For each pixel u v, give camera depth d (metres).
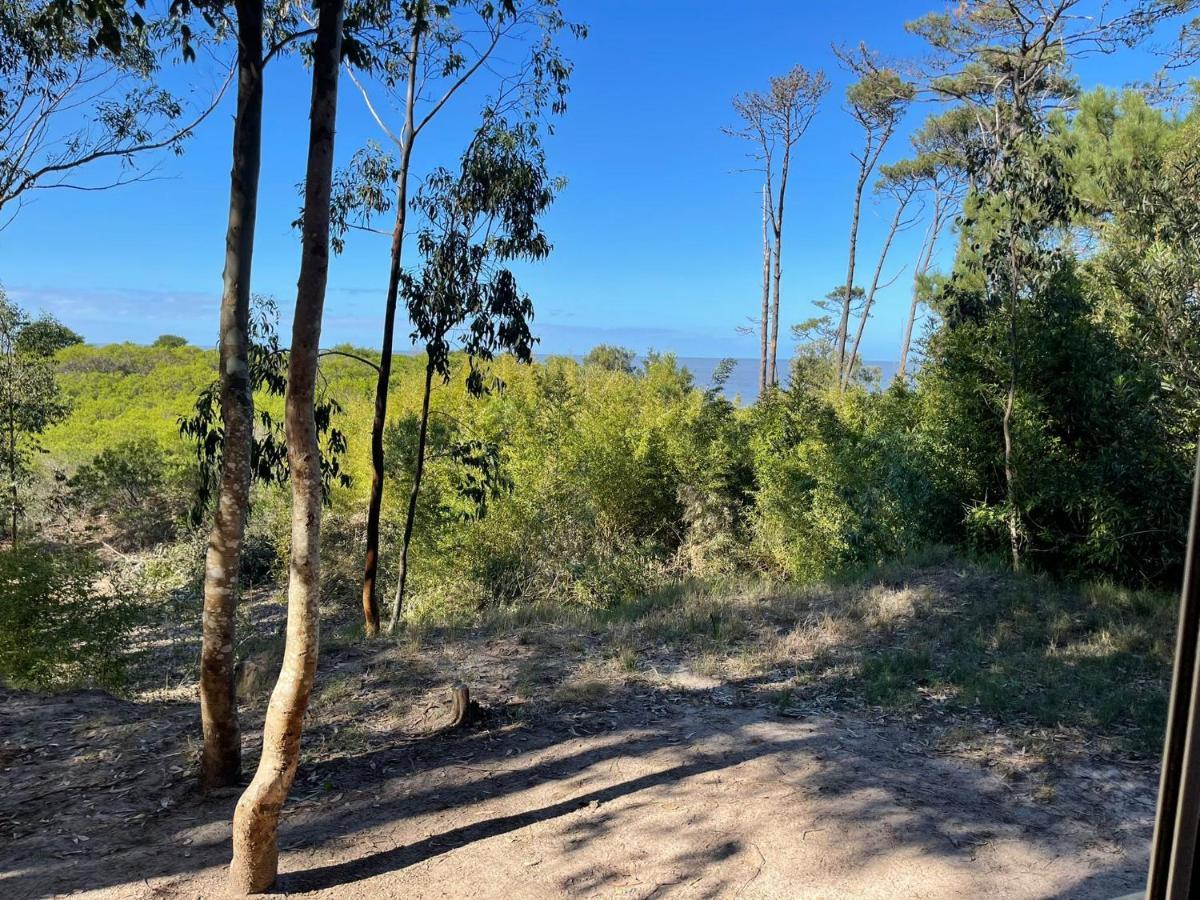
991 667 5.84
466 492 10.25
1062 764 4.28
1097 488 7.73
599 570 11.70
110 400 29.88
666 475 14.03
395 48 7.44
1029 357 8.35
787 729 4.93
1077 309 8.29
